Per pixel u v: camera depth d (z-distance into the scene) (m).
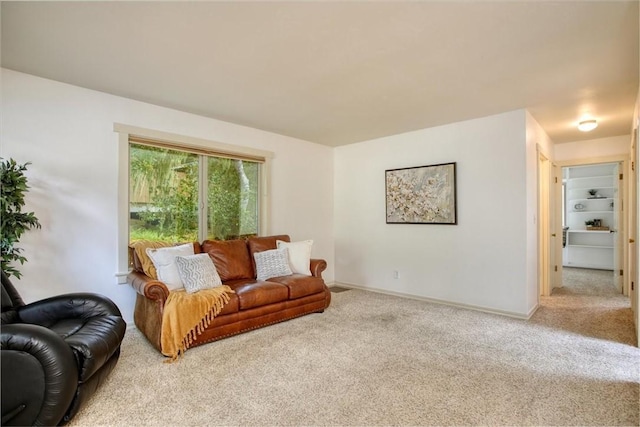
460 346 2.81
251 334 3.11
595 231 7.02
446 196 4.23
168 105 3.53
